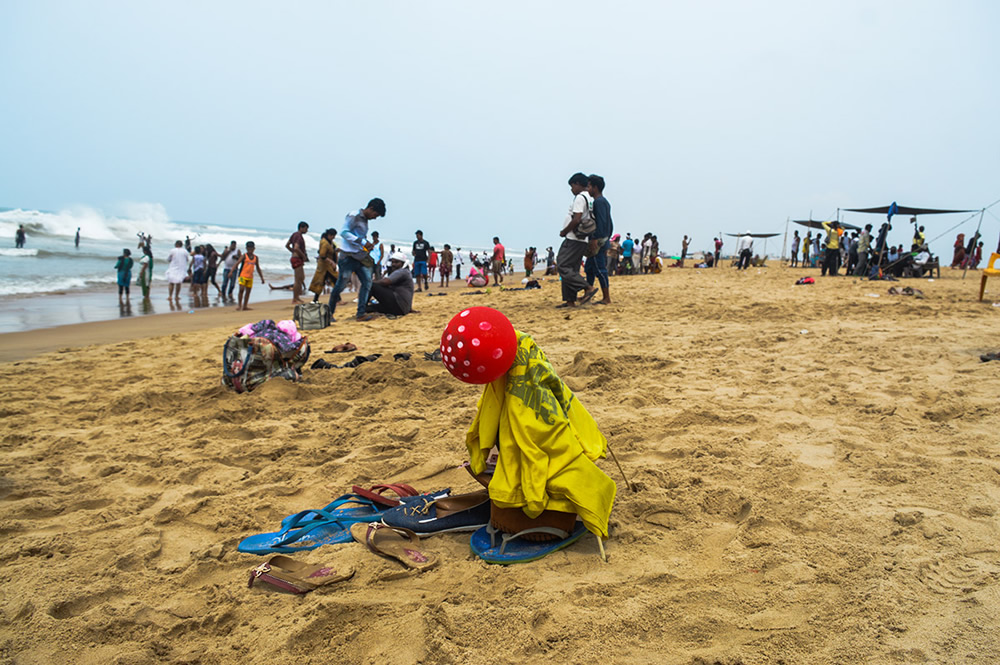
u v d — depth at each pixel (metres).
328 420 4.98
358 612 2.36
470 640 2.21
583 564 2.71
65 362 7.50
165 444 4.43
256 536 3.03
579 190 11.12
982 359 5.97
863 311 10.35
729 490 3.32
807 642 2.11
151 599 2.54
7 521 3.19
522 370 2.78
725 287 16.95
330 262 12.87
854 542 2.75
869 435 4.11
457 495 3.16
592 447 2.91
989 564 2.48
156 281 22.67
